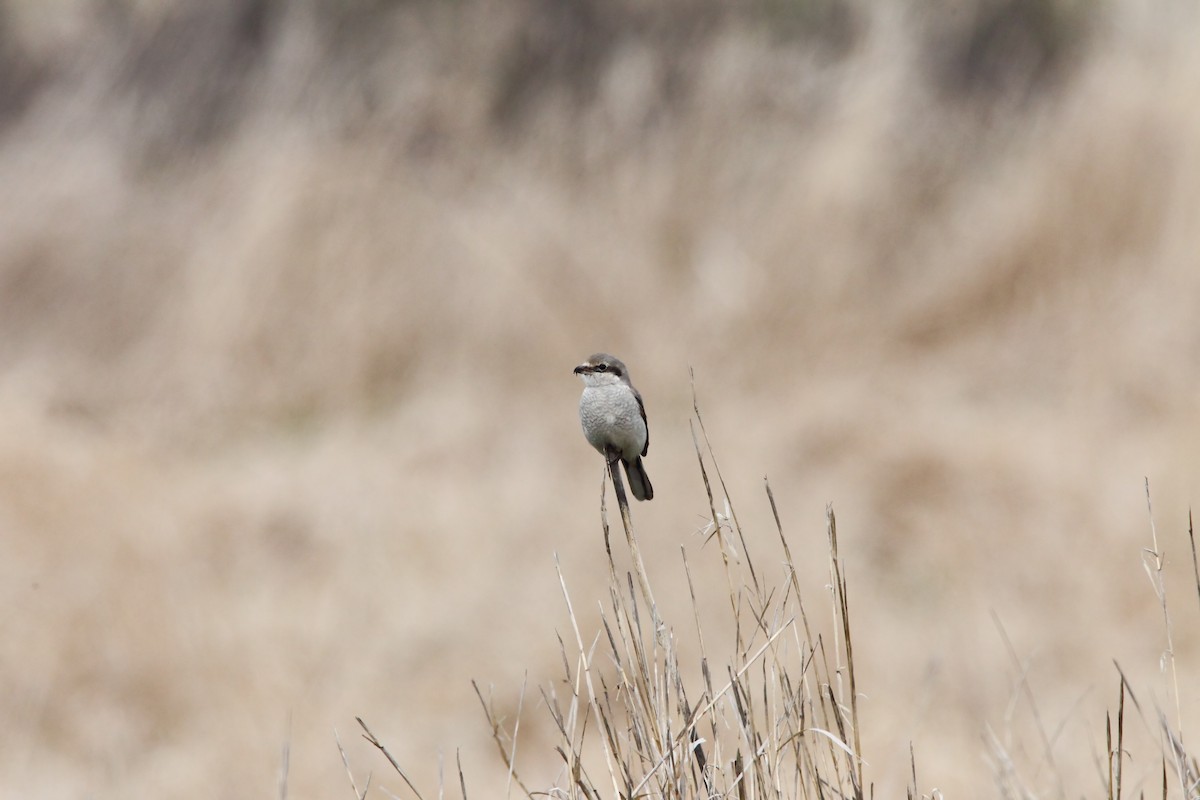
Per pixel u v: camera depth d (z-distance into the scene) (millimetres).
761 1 19406
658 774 4457
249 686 9273
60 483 12102
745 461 12977
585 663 4562
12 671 9328
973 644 9414
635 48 19359
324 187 18156
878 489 12031
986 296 16500
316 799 8016
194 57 20297
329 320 17438
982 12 18812
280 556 11727
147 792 8281
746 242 17766
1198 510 10859
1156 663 9070
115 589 10305
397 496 12945
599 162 18719
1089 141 16766
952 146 18172
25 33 21109
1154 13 18219
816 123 18594
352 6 19750
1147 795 6754
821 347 16531
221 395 16938
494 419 15602
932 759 7438
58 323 18469
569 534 11641
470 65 19297
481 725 8961
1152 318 14961
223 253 18156
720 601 10320
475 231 17969
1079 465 12008
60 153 20078
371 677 9477
